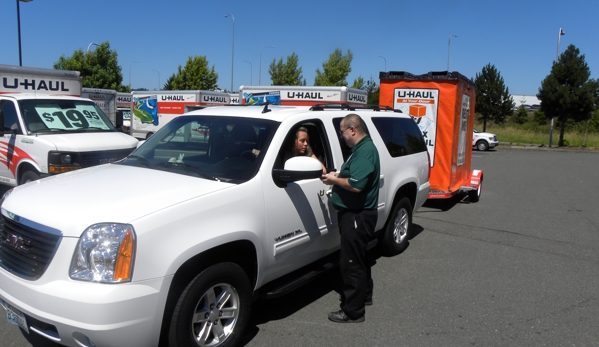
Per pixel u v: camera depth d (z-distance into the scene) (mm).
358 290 4430
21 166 8227
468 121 10969
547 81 34250
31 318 3199
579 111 33844
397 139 6223
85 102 9547
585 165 21766
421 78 9578
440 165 9680
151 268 3117
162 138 4887
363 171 4164
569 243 7609
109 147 8312
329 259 5109
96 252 3051
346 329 4383
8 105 8672
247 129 4410
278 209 4070
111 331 2973
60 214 3252
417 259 6562
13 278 3277
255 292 4078
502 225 8766
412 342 4168
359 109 5840
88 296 2957
